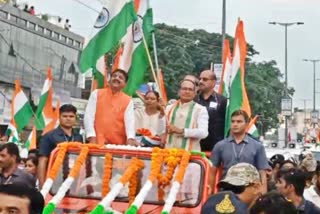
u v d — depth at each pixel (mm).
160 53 46000
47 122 14742
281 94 69188
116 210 7547
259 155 8492
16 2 36656
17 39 31516
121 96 8789
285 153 21750
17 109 14414
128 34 10664
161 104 9516
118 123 8711
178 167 7715
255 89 60531
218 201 5023
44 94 14828
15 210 3752
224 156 8484
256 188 5934
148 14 10852
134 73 10523
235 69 10430
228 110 9891
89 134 8695
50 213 7188
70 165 7996
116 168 7875
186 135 8797
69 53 37594
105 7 10734
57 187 7895
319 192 8953
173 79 44281
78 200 7770
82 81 39469
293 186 7141
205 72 10156
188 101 8984
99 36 10695
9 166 8500
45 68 34500
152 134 9414
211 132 10000
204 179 7664
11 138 14273
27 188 3850
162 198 7648
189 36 57844
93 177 7910
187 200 7590
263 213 4523
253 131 13578
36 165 10055
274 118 67750
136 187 7707
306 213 7141
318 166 8938
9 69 30594
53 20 41031
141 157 7855
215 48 57500
